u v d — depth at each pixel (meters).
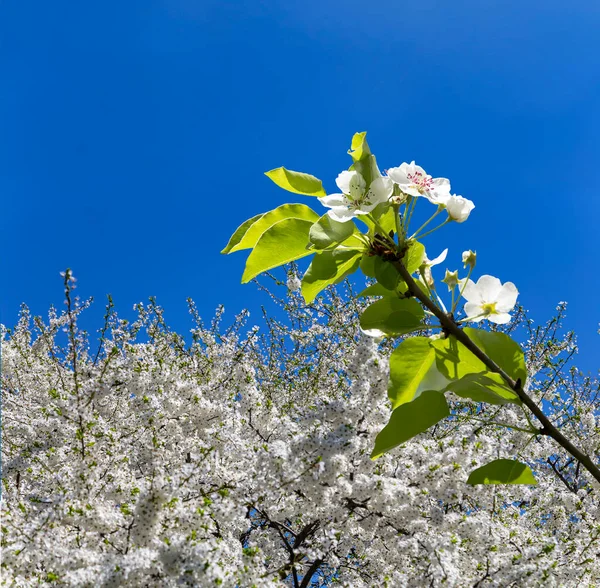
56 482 3.68
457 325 1.91
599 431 6.64
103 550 3.21
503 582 3.35
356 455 4.12
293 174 1.94
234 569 2.83
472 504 4.95
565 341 7.41
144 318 7.37
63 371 6.32
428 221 1.85
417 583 3.25
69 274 3.57
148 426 4.43
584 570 4.05
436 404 2.02
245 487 3.55
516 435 5.85
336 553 4.44
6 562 2.81
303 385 7.23
